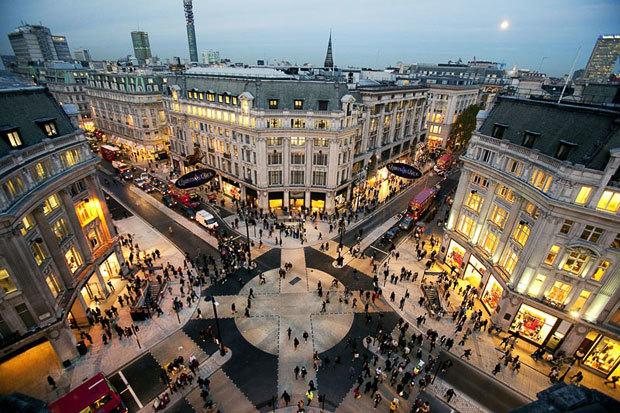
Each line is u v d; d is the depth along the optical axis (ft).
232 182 220.64
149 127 280.92
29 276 93.50
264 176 197.06
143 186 237.66
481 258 136.05
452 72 519.19
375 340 117.29
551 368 110.42
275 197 206.28
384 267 158.51
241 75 260.42
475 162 135.85
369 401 97.50
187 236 179.01
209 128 219.00
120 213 202.18
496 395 100.78
